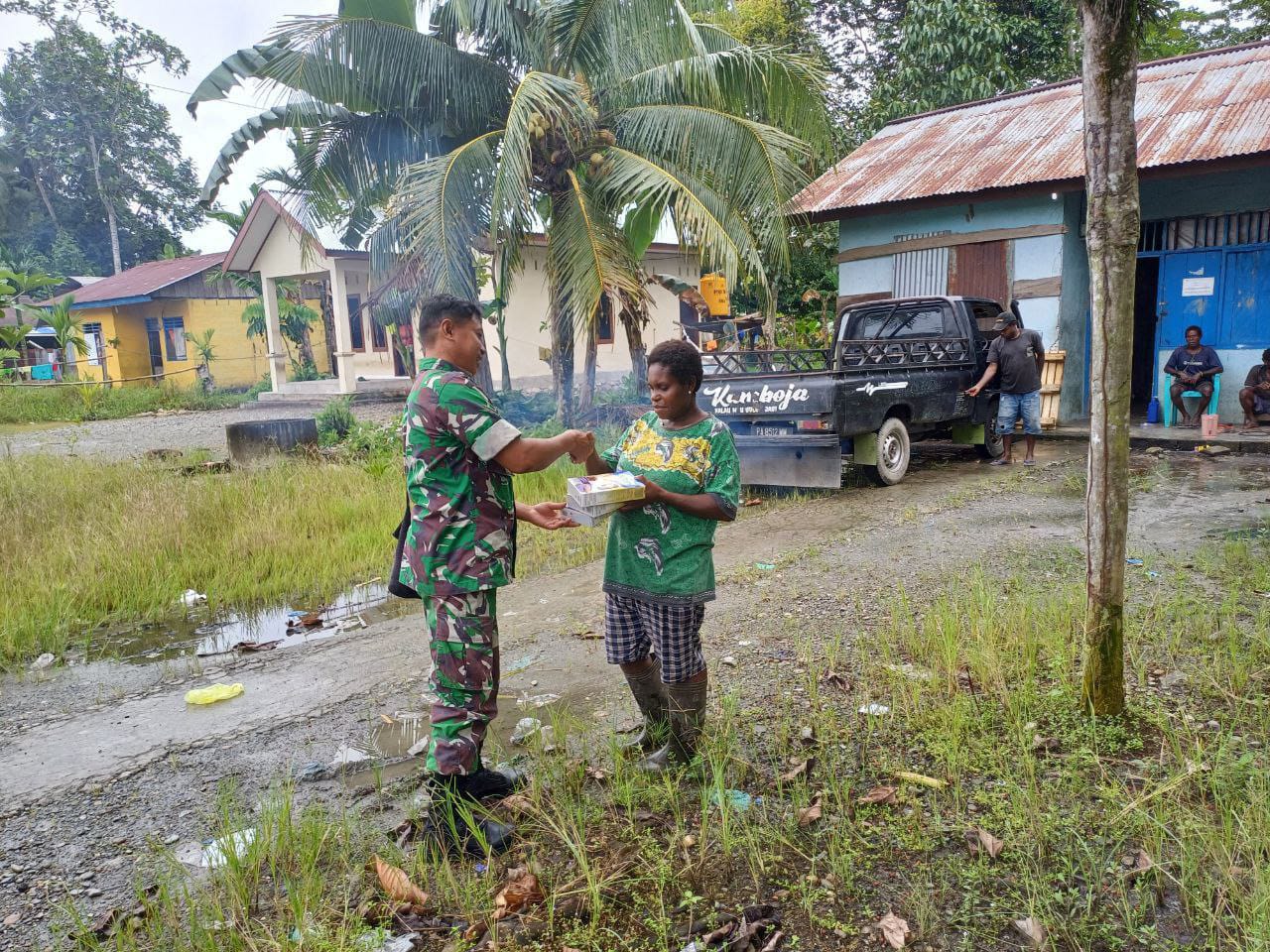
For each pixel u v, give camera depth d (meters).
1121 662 3.38
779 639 4.62
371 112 11.39
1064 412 11.96
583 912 2.50
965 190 11.77
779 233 10.94
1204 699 3.55
